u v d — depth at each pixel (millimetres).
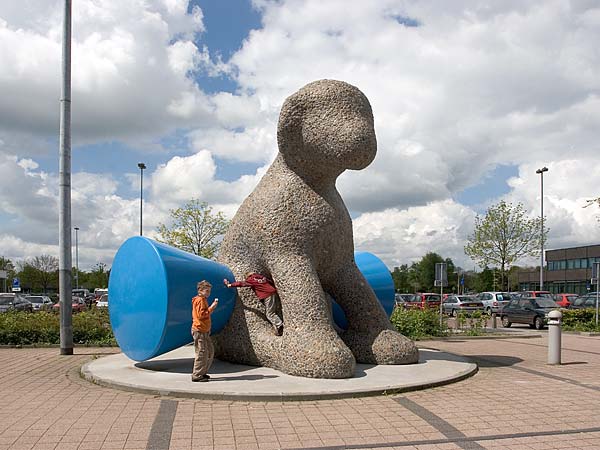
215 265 8367
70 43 11914
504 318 21969
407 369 8109
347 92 7988
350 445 4863
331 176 8297
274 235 8070
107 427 5422
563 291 54844
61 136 11703
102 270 78375
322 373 7316
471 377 8117
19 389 7312
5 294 29672
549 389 7262
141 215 35500
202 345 7250
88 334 13180
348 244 8703
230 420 5645
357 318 8742
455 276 70688
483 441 4973
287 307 7844
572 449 4758
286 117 8031
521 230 35812
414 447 4809
